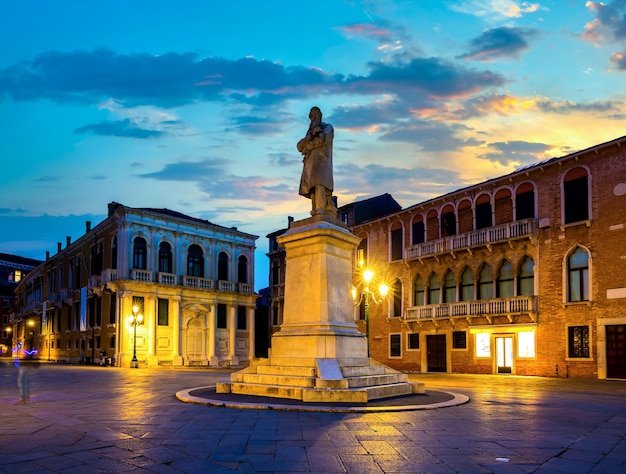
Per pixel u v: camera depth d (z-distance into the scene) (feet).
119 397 48.37
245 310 176.45
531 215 102.37
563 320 95.14
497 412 37.99
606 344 89.04
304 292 47.85
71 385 65.16
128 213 148.56
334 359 44.16
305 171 51.85
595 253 91.91
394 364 126.31
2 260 320.91
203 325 163.12
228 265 173.06
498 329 104.94
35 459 22.70
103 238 160.66
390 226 131.54
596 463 22.88
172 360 152.97
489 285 108.88
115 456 23.27
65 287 191.93
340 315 47.80
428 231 122.52
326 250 47.52
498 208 108.17
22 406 41.39
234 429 29.60
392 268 129.49
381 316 131.03
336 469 21.34
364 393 40.19
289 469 21.29
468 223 113.80
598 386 72.08
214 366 161.17
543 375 96.84
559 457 23.86
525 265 103.24
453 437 27.84
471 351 109.70
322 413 35.63
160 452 24.04
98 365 150.82
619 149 90.07
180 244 159.94
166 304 154.30
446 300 117.08
